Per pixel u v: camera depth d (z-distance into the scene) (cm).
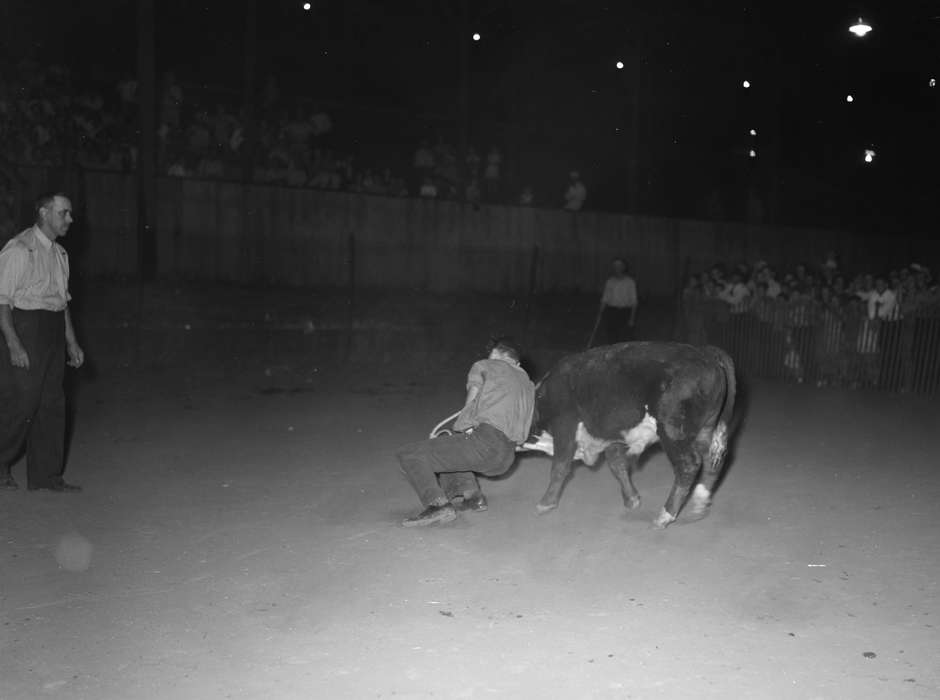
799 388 1678
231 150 2098
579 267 2378
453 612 540
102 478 880
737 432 1194
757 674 461
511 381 734
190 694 435
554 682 449
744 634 511
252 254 1956
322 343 1894
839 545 684
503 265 2277
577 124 2855
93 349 1622
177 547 664
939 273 2898
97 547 663
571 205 2422
